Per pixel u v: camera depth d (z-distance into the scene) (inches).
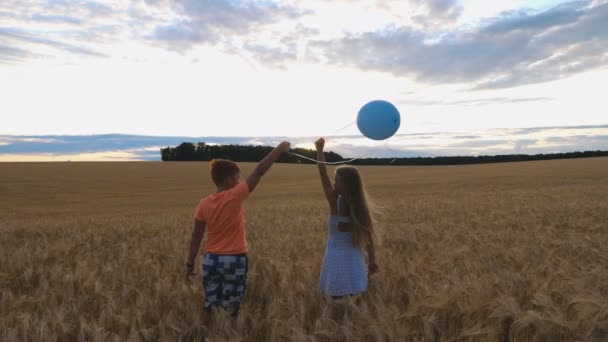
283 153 163.2
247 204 1119.6
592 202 690.8
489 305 147.4
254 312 170.7
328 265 183.6
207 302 162.7
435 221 533.3
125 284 205.2
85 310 182.7
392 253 288.4
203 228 163.6
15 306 174.9
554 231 390.9
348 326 144.2
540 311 149.3
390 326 139.6
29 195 1487.5
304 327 154.6
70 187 1701.5
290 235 407.5
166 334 149.4
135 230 530.9
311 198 1243.2
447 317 155.8
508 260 247.0
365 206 180.1
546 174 1705.2
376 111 166.9
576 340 128.3
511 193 1013.8
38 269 252.4
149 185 1807.3
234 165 166.6
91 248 385.4
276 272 223.9
